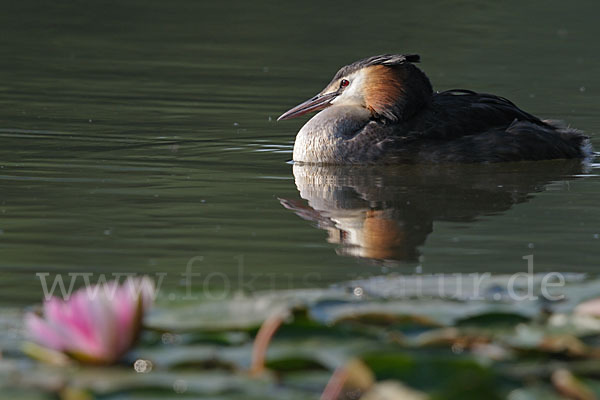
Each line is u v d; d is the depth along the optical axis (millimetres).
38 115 17750
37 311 6391
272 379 5180
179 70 23625
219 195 12359
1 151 14750
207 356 5414
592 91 21891
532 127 15172
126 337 5316
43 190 12336
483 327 5992
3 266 8922
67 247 9688
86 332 5285
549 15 33656
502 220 11180
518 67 25000
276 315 5473
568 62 25875
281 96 20672
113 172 13578
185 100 19859
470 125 15148
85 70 23172
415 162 14656
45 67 23328
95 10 32812
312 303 6492
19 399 4824
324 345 5578
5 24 29625
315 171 14141
